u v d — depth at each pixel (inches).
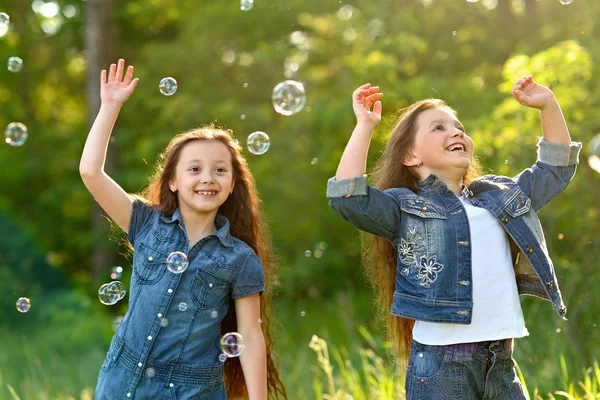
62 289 478.3
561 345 163.0
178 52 411.5
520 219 110.0
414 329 109.0
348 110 337.1
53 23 514.9
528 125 244.2
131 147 436.5
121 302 442.6
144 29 479.5
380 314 130.5
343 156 108.7
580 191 246.7
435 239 107.2
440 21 386.0
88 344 394.0
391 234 111.0
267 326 123.3
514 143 243.6
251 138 138.5
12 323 448.1
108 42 448.1
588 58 253.1
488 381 103.7
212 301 109.3
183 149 114.1
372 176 128.0
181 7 437.4
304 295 388.2
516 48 366.6
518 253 112.4
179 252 107.0
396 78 343.0
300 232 380.2
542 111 116.6
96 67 443.5
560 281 206.7
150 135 415.5
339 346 282.5
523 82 116.3
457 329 104.3
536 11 369.7
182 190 111.8
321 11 381.4
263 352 110.7
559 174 116.1
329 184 108.1
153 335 107.1
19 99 523.5
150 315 107.8
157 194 117.9
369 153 316.2
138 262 111.7
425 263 106.7
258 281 112.1
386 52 348.5
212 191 111.7
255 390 108.5
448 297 104.7
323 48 387.2
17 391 253.8
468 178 127.3
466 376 103.8
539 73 253.1
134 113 435.8
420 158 114.4
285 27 399.5
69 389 263.1
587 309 187.5
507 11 385.7
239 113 376.8
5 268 480.7
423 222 108.3
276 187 369.7
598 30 319.6
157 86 420.8
